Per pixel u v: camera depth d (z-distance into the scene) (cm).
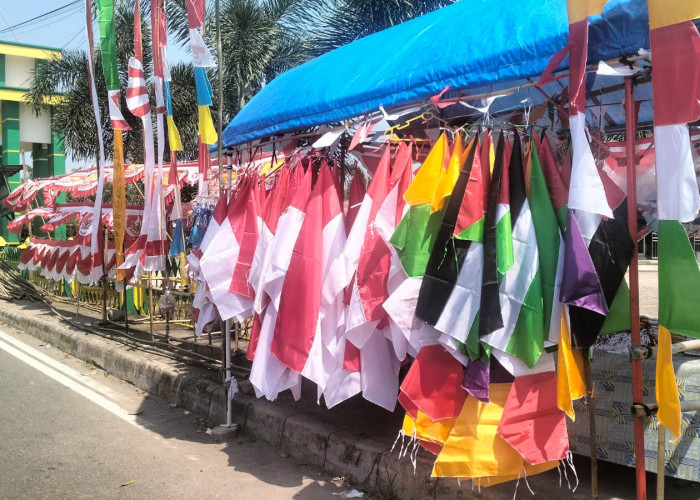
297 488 398
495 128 328
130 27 1275
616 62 275
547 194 298
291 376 404
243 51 1195
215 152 599
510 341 292
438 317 302
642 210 323
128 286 914
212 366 609
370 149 467
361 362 375
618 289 293
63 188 1140
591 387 296
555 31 297
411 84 358
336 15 1202
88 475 420
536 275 291
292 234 390
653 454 308
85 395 625
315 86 448
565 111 353
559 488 319
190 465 439
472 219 303
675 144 247
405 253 327
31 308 1127
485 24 345
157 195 656
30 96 1438
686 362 307
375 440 412
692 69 241
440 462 305
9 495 386
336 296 379
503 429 294
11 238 2112
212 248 456
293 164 438
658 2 248
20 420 538
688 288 250
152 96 1292
